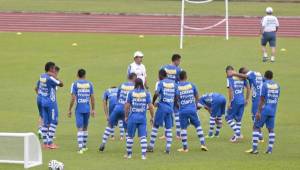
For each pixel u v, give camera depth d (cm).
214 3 18112
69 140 5944
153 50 11275
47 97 5609
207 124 6694
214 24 14200
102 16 15250
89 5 17575
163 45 11812
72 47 11700
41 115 5688
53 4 17738
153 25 14150
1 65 10125
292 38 12469
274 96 5328
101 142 5869
